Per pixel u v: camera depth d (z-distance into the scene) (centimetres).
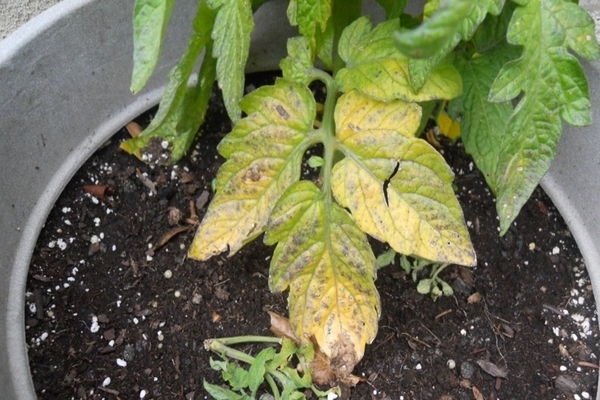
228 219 45
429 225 44
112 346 49
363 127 44
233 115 43
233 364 47
